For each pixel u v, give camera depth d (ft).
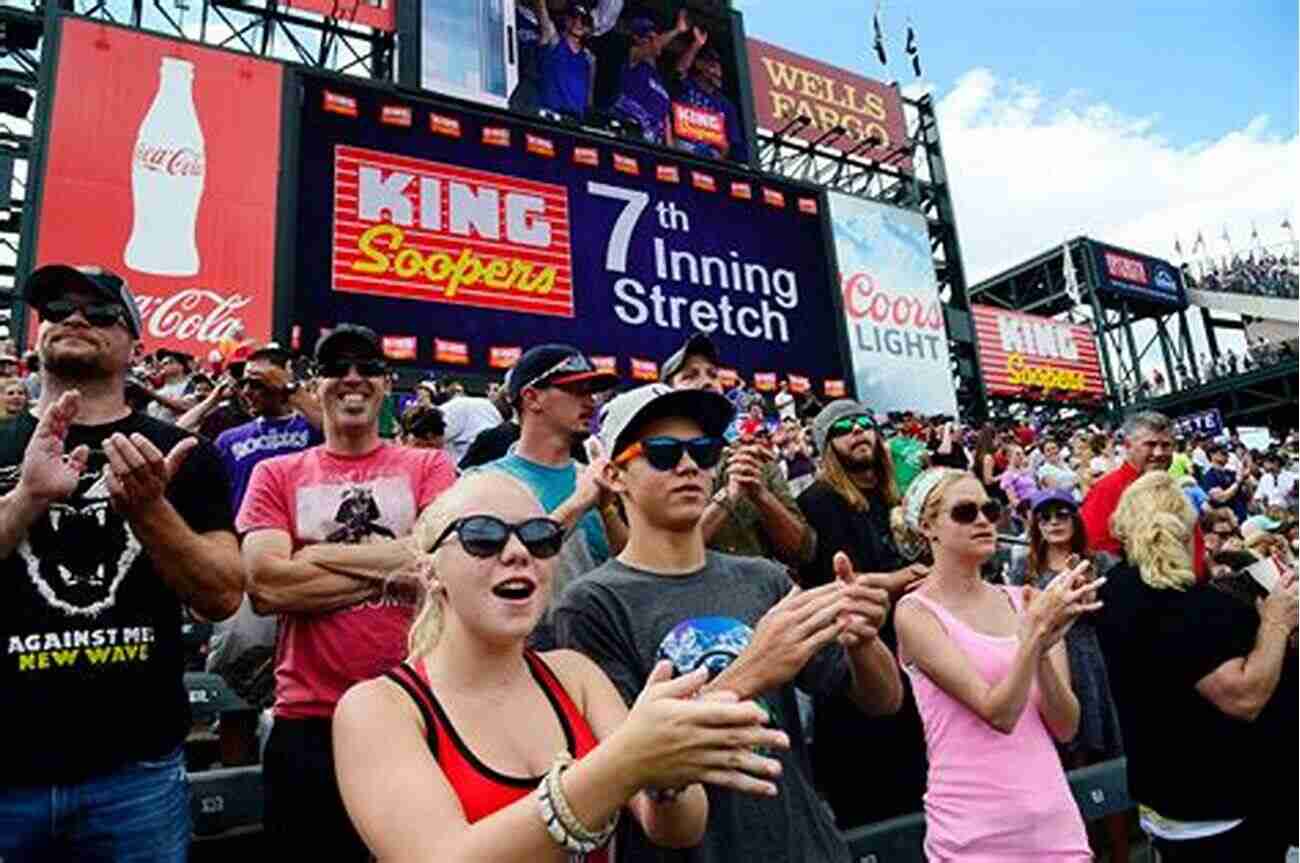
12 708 6.45
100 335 7.54
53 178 30.81
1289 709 8.31
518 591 4.87
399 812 4.08
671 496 6.85
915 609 8.57
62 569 6.84
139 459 6.50
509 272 38.14
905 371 52.24
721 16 51.39
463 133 38.91
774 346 45.32
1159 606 8.52
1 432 7.39
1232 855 7.98
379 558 8.79
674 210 44.29
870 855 9.27
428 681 4.81
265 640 10.18
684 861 5.96
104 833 6.59
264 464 9.62
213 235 32.63
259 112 34.68
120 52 32.99
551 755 4.74
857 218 53.42
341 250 34.50
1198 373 98.58
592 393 10.25
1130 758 8.75
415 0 40.88
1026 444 48.55
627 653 6.37
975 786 7.78
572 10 45.93
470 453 12.92
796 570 11.05
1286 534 17.65
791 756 6.66
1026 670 7.52
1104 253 99.09
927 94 70.28
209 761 13.38
